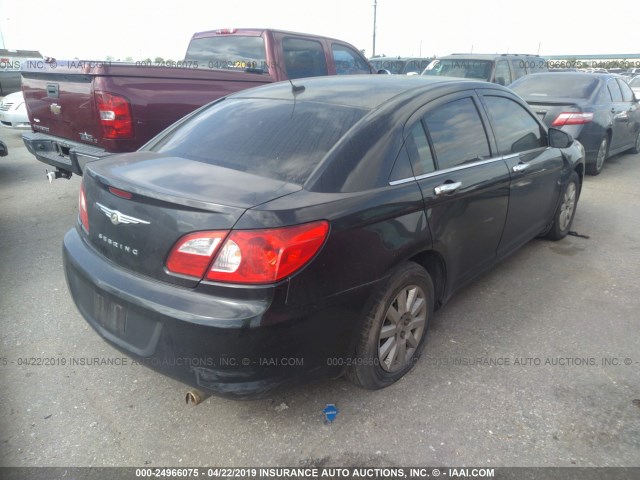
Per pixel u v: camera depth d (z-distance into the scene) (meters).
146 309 2.23
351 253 2.35
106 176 2.52
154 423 2.60
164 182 2.38
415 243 2.72
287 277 2.12
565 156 4.67
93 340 3.30
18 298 3.82
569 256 4.81
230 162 2.66
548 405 2.74
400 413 2.67
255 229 2.09
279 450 2.43
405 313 2.82
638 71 28.30
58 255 4.64
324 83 3.39
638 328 3.53
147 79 4.75
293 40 6.60
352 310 2.43
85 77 4.62
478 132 3.43
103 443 2.46
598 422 2.62
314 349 2.32
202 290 2.15
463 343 3.31
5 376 2.93
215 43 6.91
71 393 2.80
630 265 4.62
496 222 3.57
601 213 6.25
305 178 2.42
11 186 7.01
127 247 2.38
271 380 2.23
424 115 2.96
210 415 2.65
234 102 3.37
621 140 9.11
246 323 2.08
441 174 2.96
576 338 3.39
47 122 5.39
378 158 2.60
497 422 2.61
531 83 8.52
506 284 4.19
